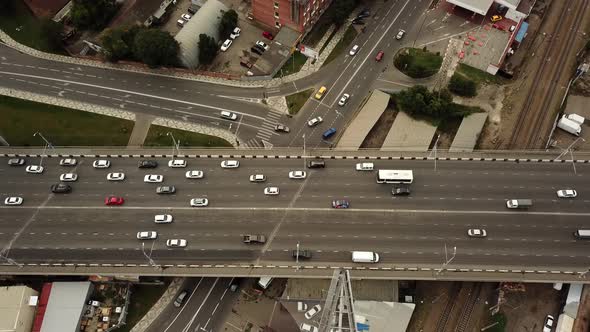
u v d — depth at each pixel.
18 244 124.62
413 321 126.06
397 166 134.25
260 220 126.94
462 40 171.00
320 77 164.00
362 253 119.50
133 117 156.12
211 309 129.00
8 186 133.62
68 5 179.38
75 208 129.88
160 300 129.75
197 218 127.75
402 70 165.12
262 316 128.00
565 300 126.00
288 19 166.62
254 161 136.88
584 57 167.62
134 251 123.12
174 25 179.25
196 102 159.12
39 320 121.44
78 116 156.25
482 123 151.62
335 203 127.94
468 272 118.44
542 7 180.50
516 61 167.62
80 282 126.31
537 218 125.25
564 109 157.38
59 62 168.25
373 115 152.25
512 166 133.38
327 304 103.06
